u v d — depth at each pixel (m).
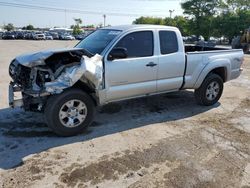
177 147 4.35
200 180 3.48
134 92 5.27
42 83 4.40
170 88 5.82
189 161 3.93
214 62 6.27
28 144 4.32
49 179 3.41
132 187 3.30
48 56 4.32
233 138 4.75
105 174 3.55
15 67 4.80
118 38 4.97
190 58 5.92
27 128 4.93
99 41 5.20
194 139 4.66
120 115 5.74
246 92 8.10
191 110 6.20
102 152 4.12
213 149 4.32
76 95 4.52
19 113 5.67
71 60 4.69
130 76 5.09
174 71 5.72
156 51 5.41
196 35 62.56
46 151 4.11
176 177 3.52
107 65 4.77
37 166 3.69
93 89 4.73
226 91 8.19
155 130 5.00
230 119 5.69
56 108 4.38
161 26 5.61
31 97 4.48
